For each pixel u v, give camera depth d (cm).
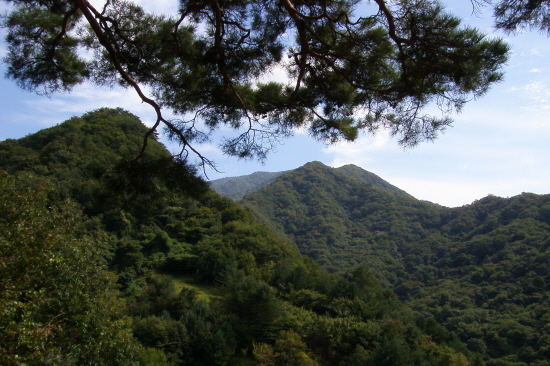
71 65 705
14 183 898
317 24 634
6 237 669
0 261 604
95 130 6756
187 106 720
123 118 7612
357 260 10075
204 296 4484
